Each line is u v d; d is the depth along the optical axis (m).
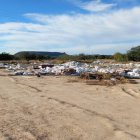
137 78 21.19
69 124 8.16
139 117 9.01
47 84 17.39
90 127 7.86
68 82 18.47
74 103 11.25
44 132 7.39
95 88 15.62
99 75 20.61
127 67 33.72
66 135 7.15
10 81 19.05
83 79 19.91
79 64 37.22
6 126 7.88
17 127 7.80
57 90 14.86
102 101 11.76
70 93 13.85
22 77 21.77
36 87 15.95
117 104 11.13
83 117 8.97
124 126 7.95
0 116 9.01
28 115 9.19
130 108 10.38
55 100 11.81
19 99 12.06
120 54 55.84
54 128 7.75
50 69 26.61
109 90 14.89
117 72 22.94
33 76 22.64
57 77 21.77
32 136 7.05
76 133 7.32
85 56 62.22
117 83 17.75
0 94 13.40
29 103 11.17
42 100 11.84
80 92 14.20
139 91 14.39
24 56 64.69
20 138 6.89
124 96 13.04
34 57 65.50
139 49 57.41
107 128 7.77
